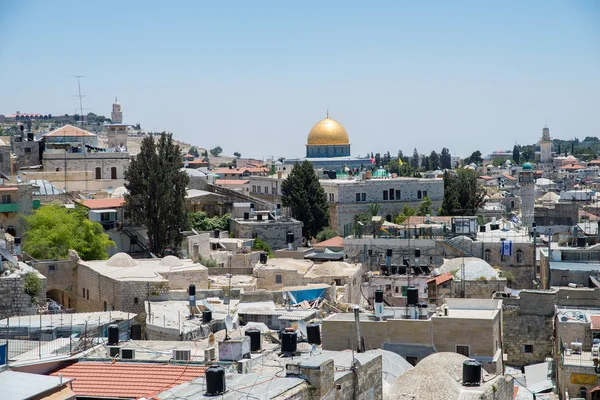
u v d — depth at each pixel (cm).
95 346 7088
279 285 12938
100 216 16575
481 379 5759
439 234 15875
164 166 17012
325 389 4500
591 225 18788
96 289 12006
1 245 11194
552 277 12625
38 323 8575
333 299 11631
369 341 7912
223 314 9812
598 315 9781
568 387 8781
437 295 11950
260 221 19862
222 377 4406
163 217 16612
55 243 14100
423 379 5475
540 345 10362
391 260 14962
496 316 8181
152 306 10719
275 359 5744
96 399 5300
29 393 4450
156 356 6662
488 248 15225
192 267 12262
